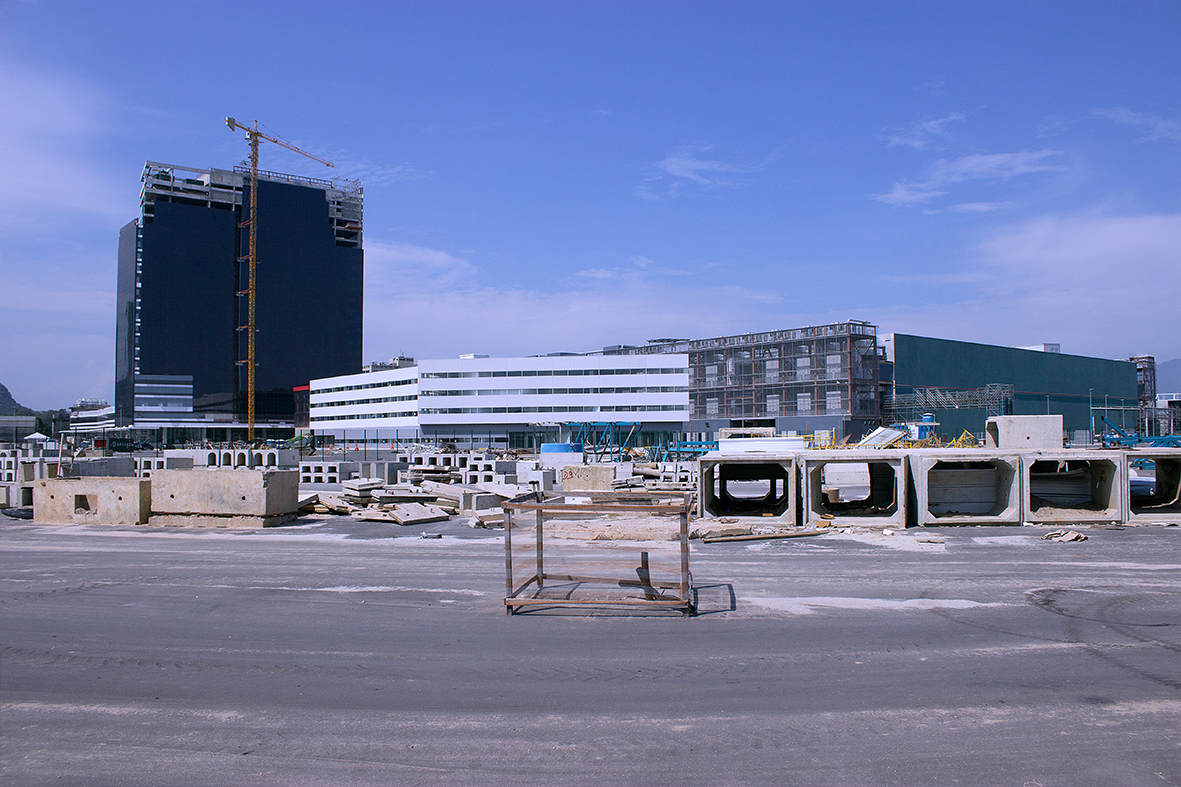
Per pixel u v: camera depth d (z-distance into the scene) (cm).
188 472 1841
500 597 1024
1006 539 1553
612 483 2538
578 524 1725
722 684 681
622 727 587
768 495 2392
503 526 1770
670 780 499
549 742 559
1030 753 538
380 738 567
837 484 3325
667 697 650
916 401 9112
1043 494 2012
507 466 3241
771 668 725
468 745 554
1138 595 1028
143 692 666
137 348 15162
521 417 9888
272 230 16362
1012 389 9488
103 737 570
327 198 17675
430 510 1945
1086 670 716
